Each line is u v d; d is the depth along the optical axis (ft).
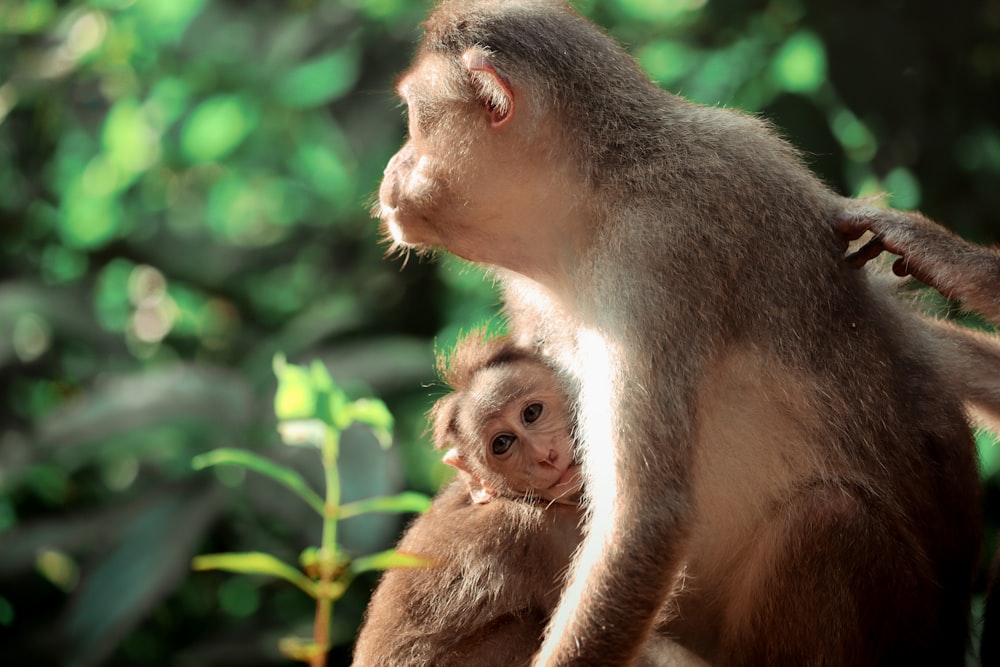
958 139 53.31
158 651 55.21
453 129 32.81
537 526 34.47
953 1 52.75
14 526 52.80
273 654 53.06
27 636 51.01
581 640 28.86
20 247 68.59
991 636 33.60
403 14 64.08
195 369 53.52
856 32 52.85
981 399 35.65
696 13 60.29
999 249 33.63
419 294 64.34
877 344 32.76
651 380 29.63
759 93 55.93
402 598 35.12
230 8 69.62
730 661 32.63
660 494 29.14
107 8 71.15
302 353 58.49
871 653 30.94
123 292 72.54
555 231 32.76
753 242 31.32
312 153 72.69
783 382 31.40
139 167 72.74
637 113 32.76
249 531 55.93
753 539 32.30
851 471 31.76
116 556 48.67
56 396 63.52
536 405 34.55
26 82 69.72
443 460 36.04
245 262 67.87
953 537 33.27
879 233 32.30
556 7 34.19
